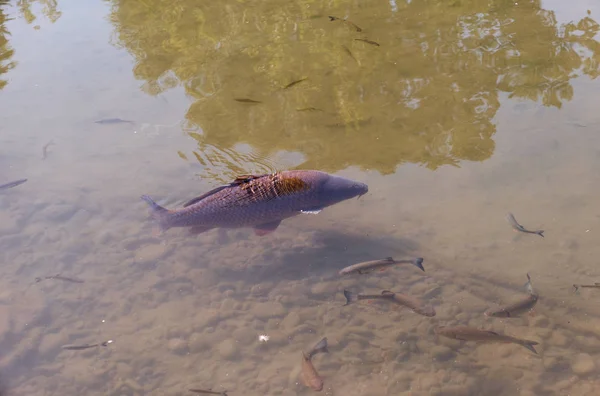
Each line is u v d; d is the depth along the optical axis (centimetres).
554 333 238
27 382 233
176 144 304
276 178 250
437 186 282
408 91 326
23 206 281
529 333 238
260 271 259
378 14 389
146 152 301
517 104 317
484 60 344
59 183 289
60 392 230
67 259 263
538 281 251
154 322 246
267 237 270
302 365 230
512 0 399
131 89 340
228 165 290
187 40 376
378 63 345
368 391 227
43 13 433
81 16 423
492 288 250
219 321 246
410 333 240
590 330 238
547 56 344
